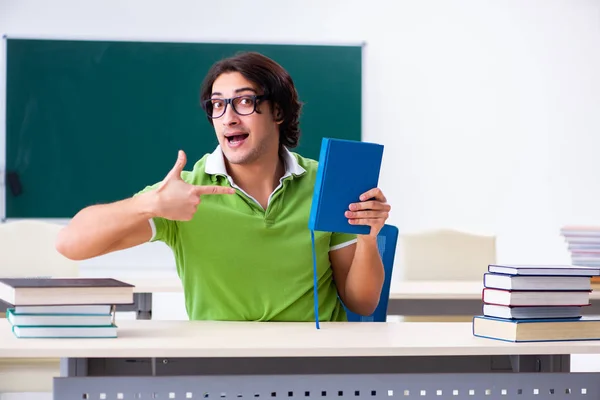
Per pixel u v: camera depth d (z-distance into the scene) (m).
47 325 1.55
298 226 1.93
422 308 2.99
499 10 5.23
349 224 1.76
